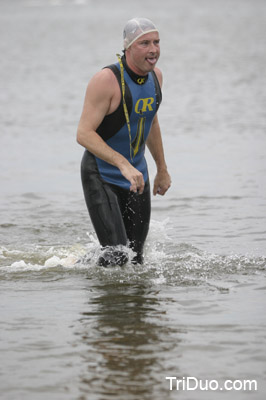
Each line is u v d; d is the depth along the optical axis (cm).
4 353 1041
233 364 996
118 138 1421
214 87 5966
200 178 2656
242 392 919
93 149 1373
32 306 1255
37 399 902
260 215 2044
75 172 2856
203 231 1864
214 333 1109
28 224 2014
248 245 1703
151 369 980
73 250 1711
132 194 1450
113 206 1425
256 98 5200
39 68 7906
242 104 4888
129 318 1183
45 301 1284
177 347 1054
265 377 959
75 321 1170
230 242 1739
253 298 1286
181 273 1459
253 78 6556
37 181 2681
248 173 2717
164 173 1543
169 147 3356
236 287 1359
